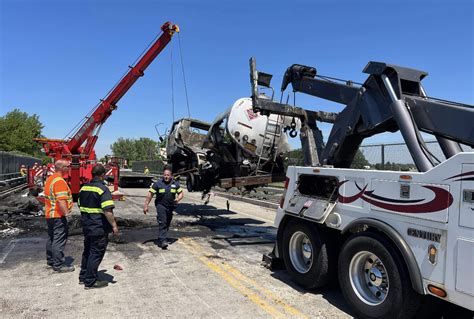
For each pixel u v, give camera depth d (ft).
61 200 19.58
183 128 42.14
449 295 11.13
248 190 36.17
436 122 14.17
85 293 16.66
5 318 13.94
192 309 15.02
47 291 16.88
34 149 247.29
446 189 11.38
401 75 15.60
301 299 16.31
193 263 21.68
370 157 40.55
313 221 16.48
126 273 19.66
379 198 13.76
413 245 12.33
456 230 11.00
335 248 16.60
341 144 18.76
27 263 21.39
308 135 21.75
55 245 19.84
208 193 40.22
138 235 29.63
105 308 15.01
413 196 12.44
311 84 21.38
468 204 10.71
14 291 16.84
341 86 19.35
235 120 33.53
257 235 30.45
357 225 14.57
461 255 10.80
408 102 15.25
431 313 12.71
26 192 67.92
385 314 13.07
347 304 15.78
